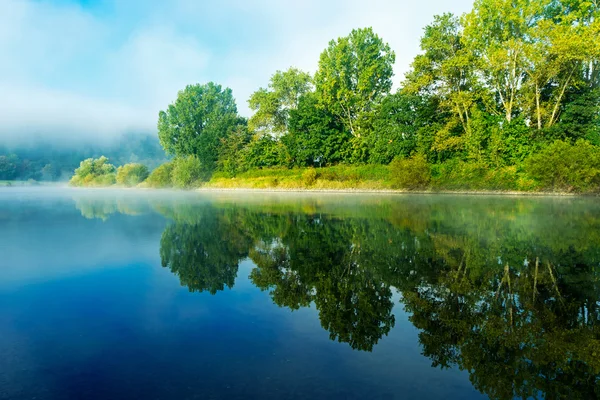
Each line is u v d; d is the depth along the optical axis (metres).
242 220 15.33
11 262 8.06
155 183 63.06
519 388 3.30
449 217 15.29
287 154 49.97
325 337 4.32
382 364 3.69
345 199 27.48
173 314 5.01
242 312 5.11
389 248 9.44
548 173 28.39
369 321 4.86
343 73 46.22
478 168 32.88
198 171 56.56
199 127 67.38
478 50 35.28
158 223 14.55
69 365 3.62
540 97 36.03
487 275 7.03
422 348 4.07
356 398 3.05
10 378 3.37
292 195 34.88
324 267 7.71
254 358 3.77
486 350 4.07
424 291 6.15
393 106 37.91
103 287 6.26
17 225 14.09
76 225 14.09
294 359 3.76
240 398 3.04
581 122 31.91
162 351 3.91
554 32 30.08
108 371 3.50
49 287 6.25
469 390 3.24
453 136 36.56
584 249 9.10
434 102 38.03
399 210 18.44
